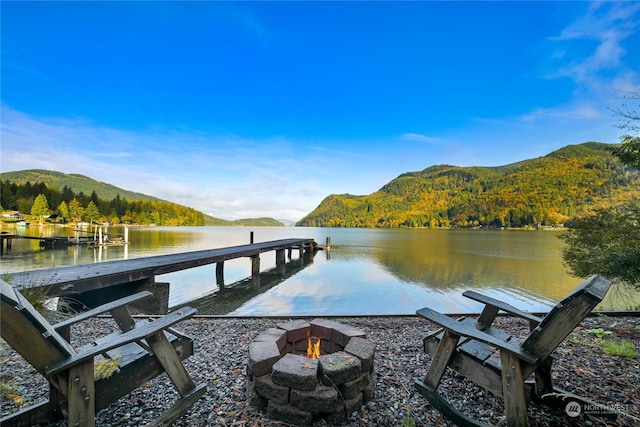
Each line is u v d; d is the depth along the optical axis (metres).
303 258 18.12
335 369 1.96
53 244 21.89
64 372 1.51
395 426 1.91
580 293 1.50
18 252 18.69
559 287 9.67
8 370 2.52
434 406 2.03
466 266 14.51
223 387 2.35
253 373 2.07
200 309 7.01
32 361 1.43
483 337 1.74
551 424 1.92
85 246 22.58
